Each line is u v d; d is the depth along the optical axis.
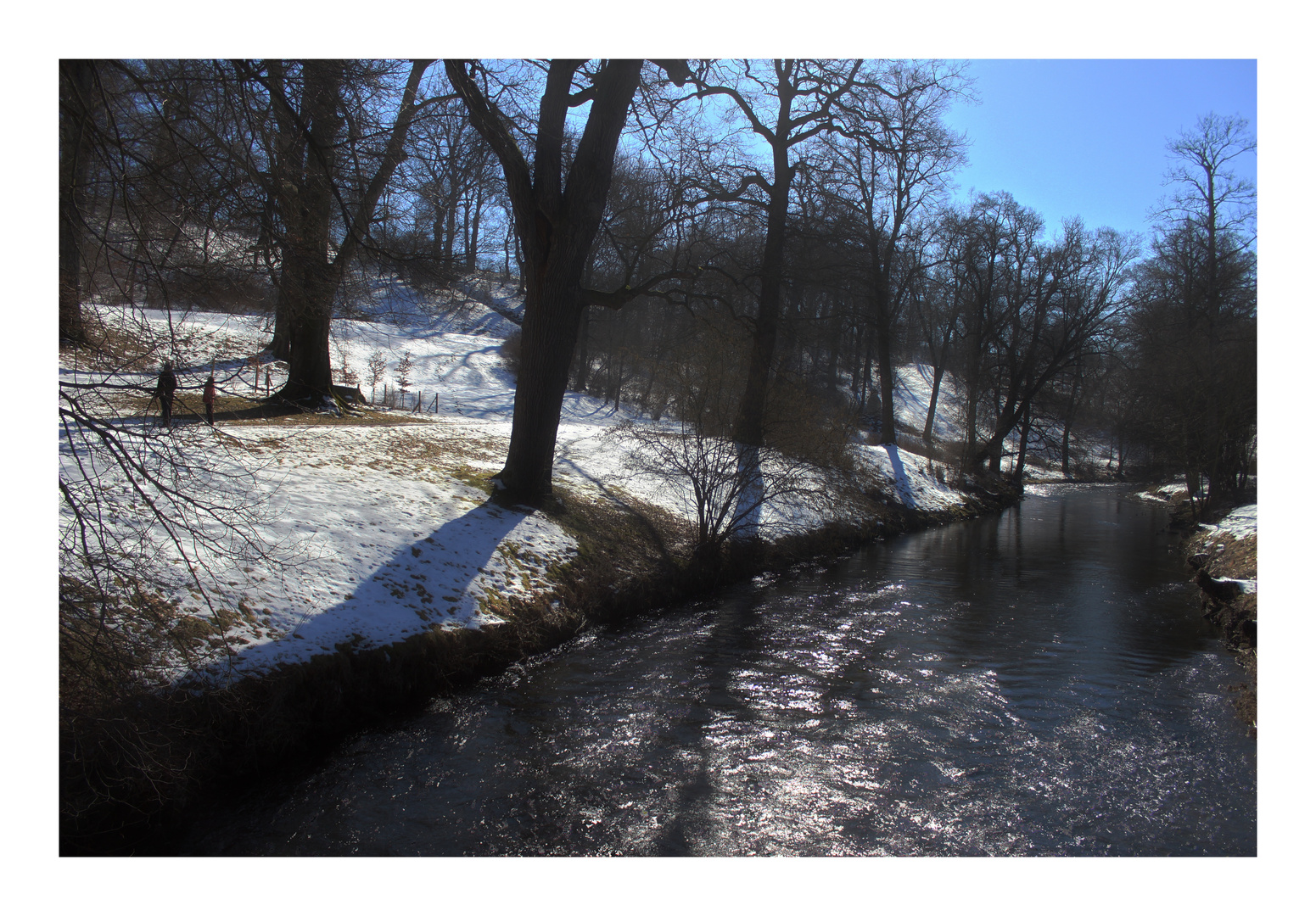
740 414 16.97
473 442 18.73
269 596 8.22
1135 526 26.75
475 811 6.45
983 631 12.16
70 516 7.63
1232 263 30.34
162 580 7.13
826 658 10.61
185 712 6.39
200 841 5.86
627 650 10.74
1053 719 8.55
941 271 41.84
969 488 32.66
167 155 6.16
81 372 5.34
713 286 21.89
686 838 6.15
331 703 7.64
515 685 9.20
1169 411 26.33
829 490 22.25
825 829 6.31
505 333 47.91
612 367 39.75
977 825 6.40
